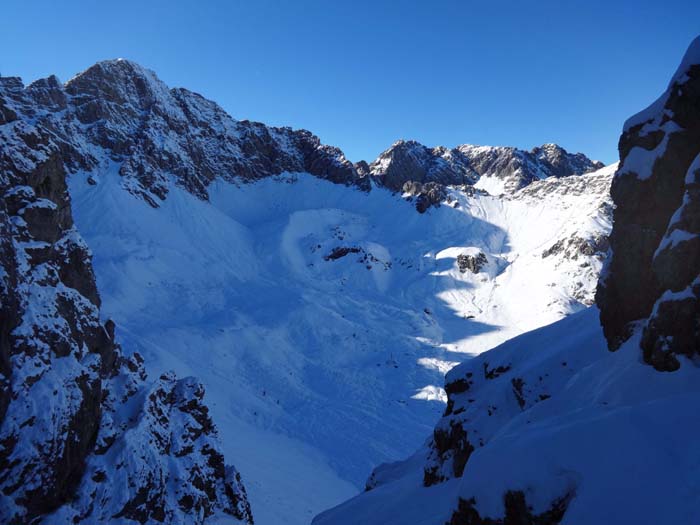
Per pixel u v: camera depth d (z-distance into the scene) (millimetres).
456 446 18562
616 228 14750
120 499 16047
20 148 16375
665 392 10109
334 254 151000
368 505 21094
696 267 10883
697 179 11328
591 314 19234
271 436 57906
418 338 102438
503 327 111062
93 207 133250
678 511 6871
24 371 13438
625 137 15117
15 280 14164
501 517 9039
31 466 12898
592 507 7645
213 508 23469
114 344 21531
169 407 24078
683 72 13367
